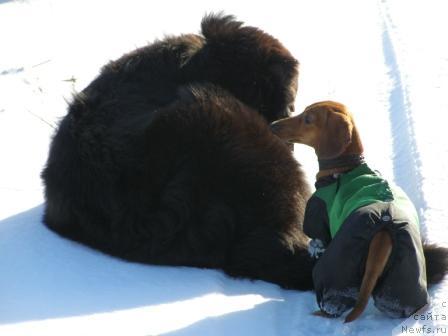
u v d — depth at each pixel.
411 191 8.07
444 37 14.20
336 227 5.79
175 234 6.71
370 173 6.02
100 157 7.05
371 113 10.79
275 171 6.74
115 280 6.51
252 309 5.96
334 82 12.23
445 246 6.57
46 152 9.77
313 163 9.03
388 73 12.53
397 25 15.53
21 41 15.03
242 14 17.14
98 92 7.81
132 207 6.84
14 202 8.23
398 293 5.38
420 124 9.83
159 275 6.60
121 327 5.66
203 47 8.02
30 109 11.34
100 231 7.01
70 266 6.74
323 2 18.31
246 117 6.96
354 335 5.47
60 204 7.24
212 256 6.71
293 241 6.60
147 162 6.87
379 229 5.31
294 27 15.99
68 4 18.53
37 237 7.29
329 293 5.54
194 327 5.64
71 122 7.43
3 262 6.83
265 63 7.84
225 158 6.73
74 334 5.56
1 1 19.09
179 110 6.99
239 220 6.68
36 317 5.83
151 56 8.05
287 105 7.97
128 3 18.48
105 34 15.38
